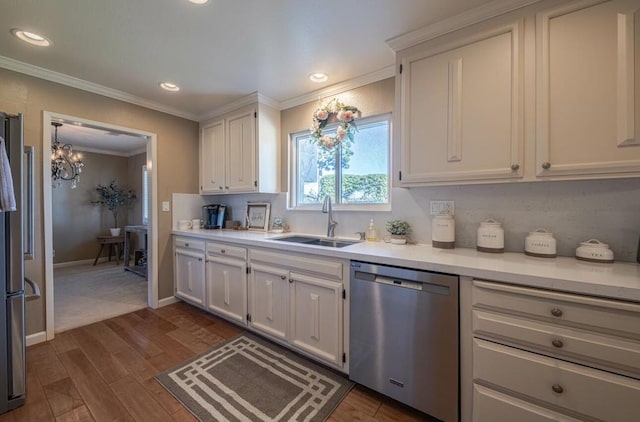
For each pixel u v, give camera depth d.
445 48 1.60
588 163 1.24
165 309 2.91
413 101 1.72
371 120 2.30
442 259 1.43
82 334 2.33
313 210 2.64
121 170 5.87
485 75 1.48
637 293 0.94
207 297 2.69
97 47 1.87
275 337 2.09
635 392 0.95
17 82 2.08
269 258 2.12
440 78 1.62
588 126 1.24
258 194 3.11
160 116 2.98
